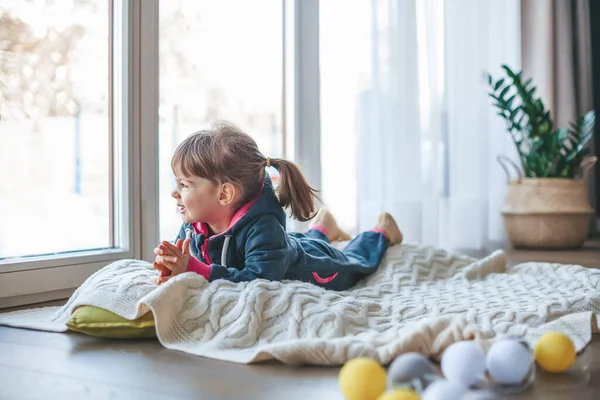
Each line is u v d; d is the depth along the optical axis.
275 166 1.65
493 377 1.00
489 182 3.56
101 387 1.04
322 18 2.76
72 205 1.96
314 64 2.72
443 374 1.07
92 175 2.01
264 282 1.35
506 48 3.71
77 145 1.97
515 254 3.19
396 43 2.89
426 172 3.08
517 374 0.99
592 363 1.17
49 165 1.90
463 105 3.25
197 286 1.36
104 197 2.04
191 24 2.33
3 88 1.78
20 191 1.84
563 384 1.05
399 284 1.89
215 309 1.31
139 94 2.04
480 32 3.33
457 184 3.23
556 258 3.03
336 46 2.78
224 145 1.57
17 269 1.72
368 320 1.36
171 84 2.26
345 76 2.80
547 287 1.82
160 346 1.30
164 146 2.24
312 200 1.70
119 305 1.35
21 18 1.82
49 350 1.27
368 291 1.78
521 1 4.03
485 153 3.38
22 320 1.50
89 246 2.01
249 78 2.56
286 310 1.31
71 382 1.06
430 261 2.07
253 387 1.04
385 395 0.83
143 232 2.07
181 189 1.59
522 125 3.78
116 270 1.49
